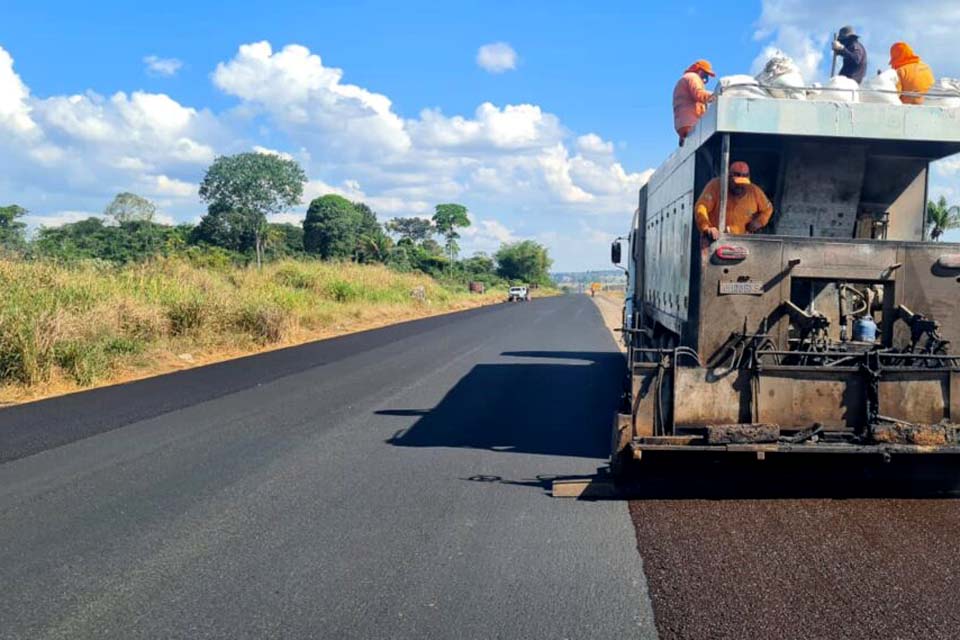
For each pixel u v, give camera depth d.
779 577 4.56
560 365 14.75
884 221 7.76
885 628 3.91
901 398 6.12
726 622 4.00
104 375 12.82
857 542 5.12
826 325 6.21
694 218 7.59
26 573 4.73
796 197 7.41
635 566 4.77
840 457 6.17
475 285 68.31
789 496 6.14
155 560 4.91
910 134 6.43
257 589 4.46
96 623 4.07
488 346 18.59
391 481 6.69
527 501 6.11
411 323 27.56
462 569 4.74
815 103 6.43
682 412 6.23
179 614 4.16
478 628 3.97
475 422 9.22
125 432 8.69
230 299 19.19
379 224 78.31
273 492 6.37
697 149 7.46
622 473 6.28
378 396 11.10
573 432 8.64
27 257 19.86
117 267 22.06
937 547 5.02
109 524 5.60
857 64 7.97
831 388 6.16
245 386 12.05
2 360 11.91
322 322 23.83
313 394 11.28
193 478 6.79
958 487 6.17
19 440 8.34
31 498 6.24
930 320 6.42
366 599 4.32
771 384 6.19
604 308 43.72
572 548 5.08
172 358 15.16
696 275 7.55
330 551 5.05
